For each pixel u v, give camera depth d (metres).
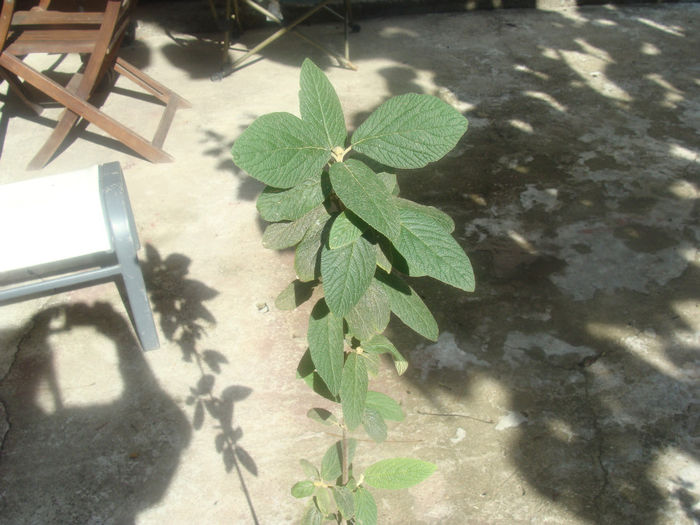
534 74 5.31
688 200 3.76
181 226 3.62
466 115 4.71
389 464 1.43
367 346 1.40
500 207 3.74
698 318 2.98
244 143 1.02
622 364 2.77
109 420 2.57
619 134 4.44
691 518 2.20
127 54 5.77
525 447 2.45
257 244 3.49
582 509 2.24
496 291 3.16
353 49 5.81
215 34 6.14
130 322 3.01
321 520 1.45
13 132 4.61
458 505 2.26
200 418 2.57
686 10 6.58
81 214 2.57
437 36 6.04
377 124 1.11
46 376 2.77
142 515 2.25
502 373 2.74
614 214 3.66
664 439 2.46
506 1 6.59
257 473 2.37
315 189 1.13
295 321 3.01
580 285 3.19
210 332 2.96
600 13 6.52
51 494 2.31
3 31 3.87
